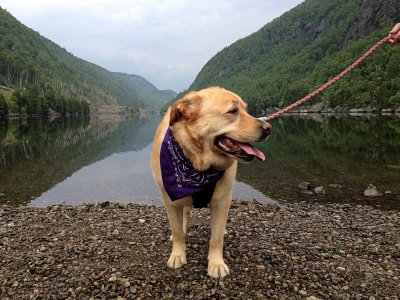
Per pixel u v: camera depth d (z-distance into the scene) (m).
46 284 1.03
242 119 0.92
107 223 1.63
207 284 1.02
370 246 1.35
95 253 1.24
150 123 17.73
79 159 4.61
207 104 0.92
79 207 2.10
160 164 1.01
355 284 1.05
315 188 2.78
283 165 3.95
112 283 1.03
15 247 1.32
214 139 0.92
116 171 3.74
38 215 1.85
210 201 1.03
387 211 2.17
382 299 0.97
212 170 0.96
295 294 0.99
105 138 8.02
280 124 12.02
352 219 1.85
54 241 1.38
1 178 3.38
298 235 1.47
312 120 14.22
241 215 1.82
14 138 7.71
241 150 0.91
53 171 3.75
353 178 3.23
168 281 1.04
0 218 1.79
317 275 1.09
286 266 1.14
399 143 5.48
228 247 1.28
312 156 4.55
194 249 1.25
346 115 18.19
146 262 1.16
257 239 1.39
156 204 2.46
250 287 1.02
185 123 0.94
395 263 1.20
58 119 21.50
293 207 2.24
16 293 0.99
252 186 2.97
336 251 1.29
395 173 3.40
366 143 5.68
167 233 1.45
